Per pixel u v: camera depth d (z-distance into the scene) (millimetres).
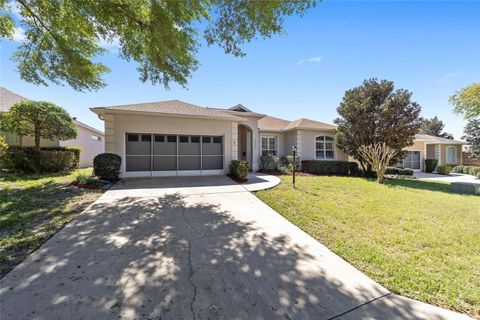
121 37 6801
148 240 3783
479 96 10742
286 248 3660
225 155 11922
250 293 2461
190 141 11555
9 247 3355
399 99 12672
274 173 13250
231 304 2270
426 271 3107
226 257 3283
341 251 3609
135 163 10656
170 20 5695
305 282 2721
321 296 2461
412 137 13062
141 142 10742
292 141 16188
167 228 4363
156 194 7152
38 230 4016
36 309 2096
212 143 11977
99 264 2957
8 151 9984
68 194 6551
